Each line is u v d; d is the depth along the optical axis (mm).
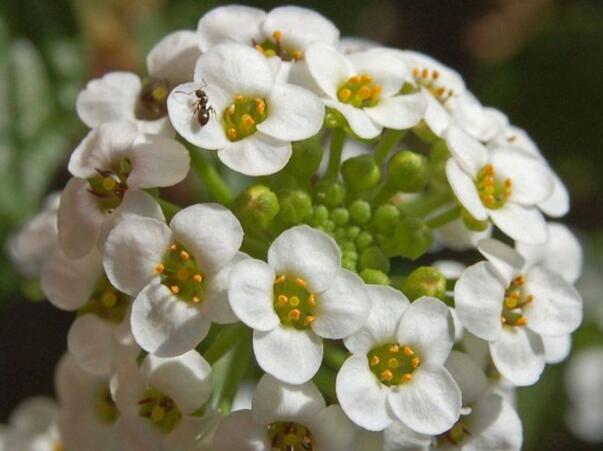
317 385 49
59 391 53
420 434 45
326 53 49
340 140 51
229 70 47
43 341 84
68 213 47
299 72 49
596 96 84
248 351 50
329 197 51
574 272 55
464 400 47
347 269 47
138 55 77
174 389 45
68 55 75
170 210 47
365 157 51
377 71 51
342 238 51
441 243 61
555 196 53
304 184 51
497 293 46
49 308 83
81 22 75
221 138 46
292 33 52
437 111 51
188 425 45
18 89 74
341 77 49
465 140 50
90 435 51
